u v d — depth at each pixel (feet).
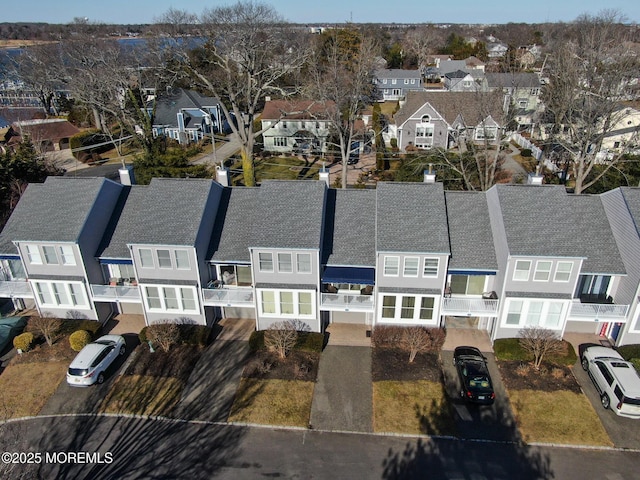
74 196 105.09
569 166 191.42
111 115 248.52
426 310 97.60
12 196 151.53
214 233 104.83
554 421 80.69
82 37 296.92
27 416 83.87
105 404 86.17
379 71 370.73
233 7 232.73
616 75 140.77
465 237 99.25
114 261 102.63
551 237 90.68
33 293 105.60
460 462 73.46
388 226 95.35
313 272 95.40
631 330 93.81
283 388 88.89
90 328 103.14
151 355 98.02
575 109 151.74
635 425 79.66
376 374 91.76
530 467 72.43
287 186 102.53
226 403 85.87
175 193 103.45
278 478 71.15
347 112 214.69
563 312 93.35
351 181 187.83
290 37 317.83
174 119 252.21
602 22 198.80
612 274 92.53
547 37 392.88
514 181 182.09
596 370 86.79
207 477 71.46
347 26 347.15
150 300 102.73
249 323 108.06
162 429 80.74
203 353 98.37
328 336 103.19
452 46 497.05
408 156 194.59
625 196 95.81
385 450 75.92
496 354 94.84
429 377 90.74
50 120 259.60
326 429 80.18
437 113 231.71
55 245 98.94
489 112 191.11
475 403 83.92
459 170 149.48
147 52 265.34
